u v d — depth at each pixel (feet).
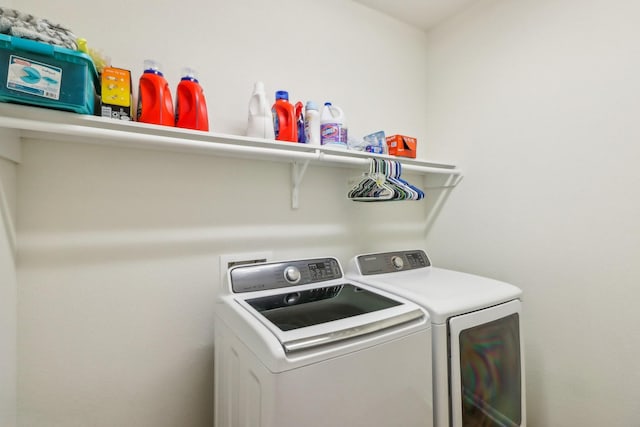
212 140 3.89
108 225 3.90
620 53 4.26
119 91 3.31
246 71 4.91
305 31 5.58
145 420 4.09
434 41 7.20
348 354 2.76
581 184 4.66
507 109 5.67
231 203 4.80
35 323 3.48
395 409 3.08
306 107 4.81
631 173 4.17
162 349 4.23
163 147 3.84
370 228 6.44
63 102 2.77
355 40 6.24
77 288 3.71
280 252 5.28
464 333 3.64
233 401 3.26
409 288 4.26
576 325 4.73
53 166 3.60
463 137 6.49
